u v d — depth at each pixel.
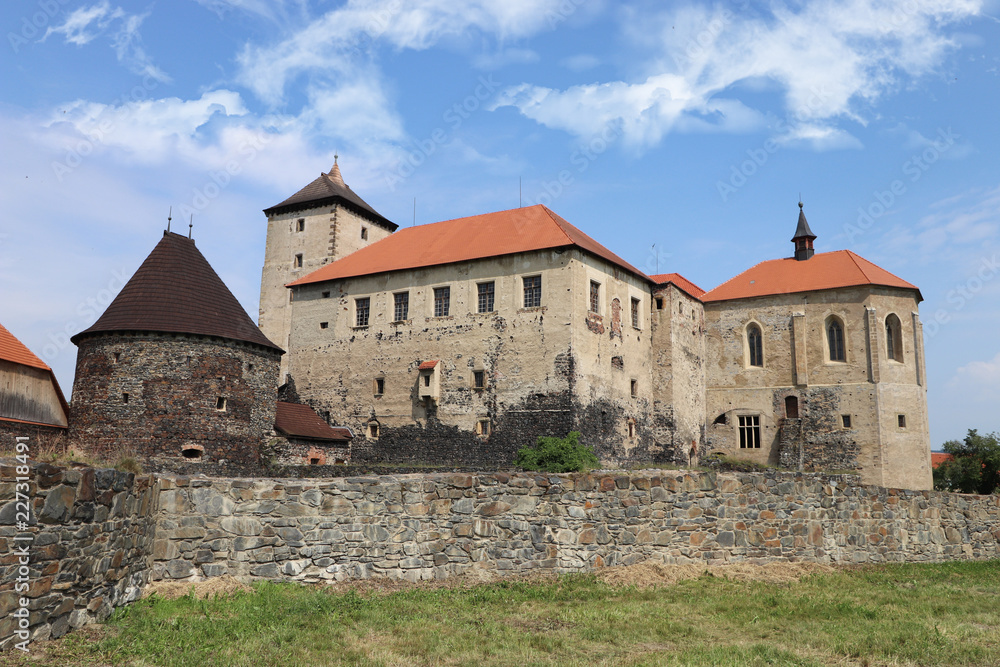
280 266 55.75
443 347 41.72
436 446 40.78
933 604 16.66
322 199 54.94
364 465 38.03
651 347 46.06
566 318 38.34
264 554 15.39
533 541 17.81
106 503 12.02
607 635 13.22
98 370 34.84
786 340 49.62
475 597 15.58
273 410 38.16
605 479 18.88
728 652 12.29
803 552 21.08
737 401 50.28
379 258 46.62
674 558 19.25
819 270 51.03
